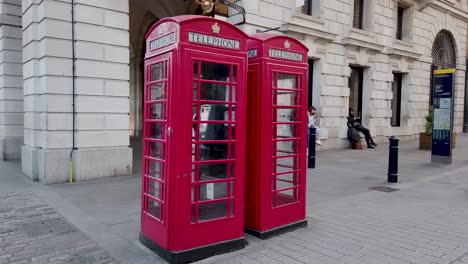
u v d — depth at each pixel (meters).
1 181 8.35
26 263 4.03
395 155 8.40
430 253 4.24
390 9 17.02
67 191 7.35
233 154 4.36
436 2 19.61
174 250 3.97
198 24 3.95
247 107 4.86
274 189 4.88
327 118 14.34
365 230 5.08
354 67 16.28
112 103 8.71
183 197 3.97
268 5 11.90
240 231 4.43
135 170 9.62
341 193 7.34
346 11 14.76
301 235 4.90
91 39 8.31
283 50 4.82
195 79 3.96
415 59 18.75
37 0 8.27
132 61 21.94
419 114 19.53
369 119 16.31
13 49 11.79
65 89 8.14
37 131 8.66
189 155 3.99
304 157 5.23
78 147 8.27
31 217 5.68
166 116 4.00
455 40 22.34
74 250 4.39
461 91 23.52
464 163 11.21
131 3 17.95
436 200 6.78
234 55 4.23
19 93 12.00
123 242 4.64
